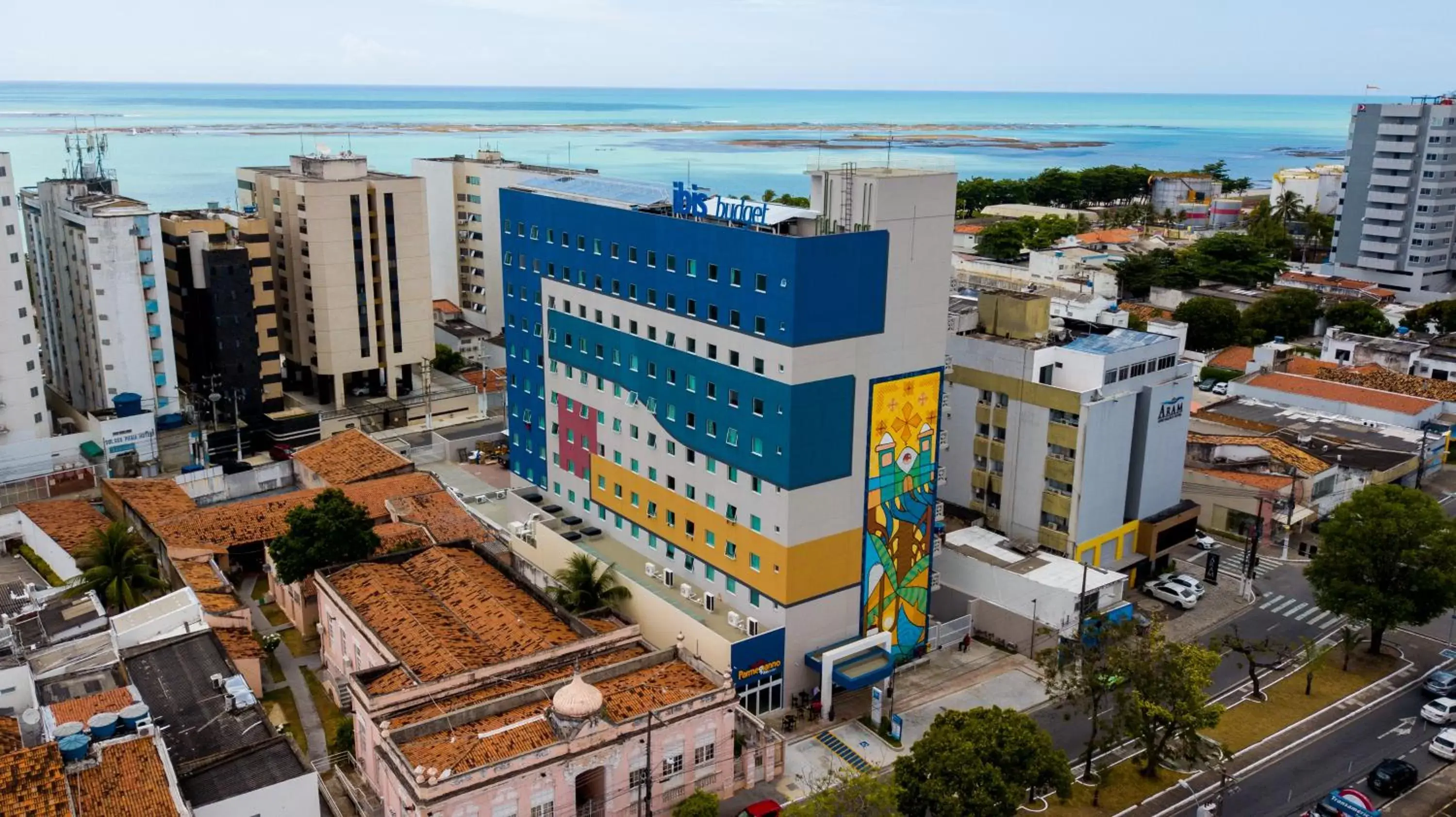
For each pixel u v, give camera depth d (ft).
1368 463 403.95
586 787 219.20
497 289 601.21
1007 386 328.08
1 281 379.96
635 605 291.38
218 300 439.63
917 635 294.87
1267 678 289.12
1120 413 318.24
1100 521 323.57
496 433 476.54
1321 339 643.86
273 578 321.93
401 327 497.87
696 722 224.53
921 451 281.33
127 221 409.69
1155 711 226.17
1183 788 240.12
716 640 257.34
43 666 246.27
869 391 265.13
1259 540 377.71
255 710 228.22
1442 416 463.01
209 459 428.97
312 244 463.42
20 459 388.16
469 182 606.55
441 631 254.27
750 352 260.83
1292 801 235.40
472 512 360.07
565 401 341.21
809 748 254.27
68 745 195.00
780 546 261.03
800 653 269.23
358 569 289.94
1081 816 229.66
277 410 476.13
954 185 268.00
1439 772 246.27
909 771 205.57
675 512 298.15
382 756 210.59
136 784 191.62
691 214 280.92
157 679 241.55
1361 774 245.24
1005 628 303.07
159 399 436.35
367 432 475.31
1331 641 310.24
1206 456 408.05
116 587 284.00
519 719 216.33
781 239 245.04
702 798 212.23
